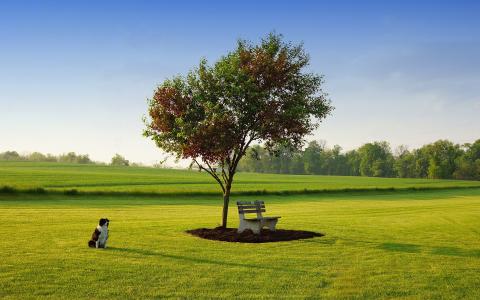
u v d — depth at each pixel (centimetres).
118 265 1479
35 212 3191
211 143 2136
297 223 2895
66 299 1110
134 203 4481
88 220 2781
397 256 1764
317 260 1642
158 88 2291
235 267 1491
